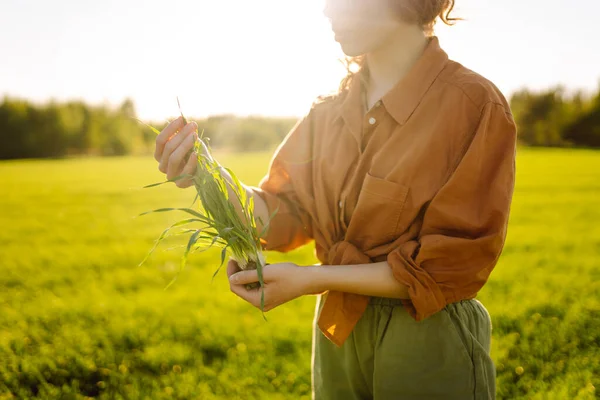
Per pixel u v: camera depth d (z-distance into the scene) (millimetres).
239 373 4191
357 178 1771
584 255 8711
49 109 77875
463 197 1620
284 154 2014
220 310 5898
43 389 3936
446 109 1646
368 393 1861
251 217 1825
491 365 1778
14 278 7953
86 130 79000
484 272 1630
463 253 1600
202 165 1819
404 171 1655
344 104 1845
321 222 1896
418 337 1698
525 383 3904
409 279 1589
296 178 1968
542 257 8500
